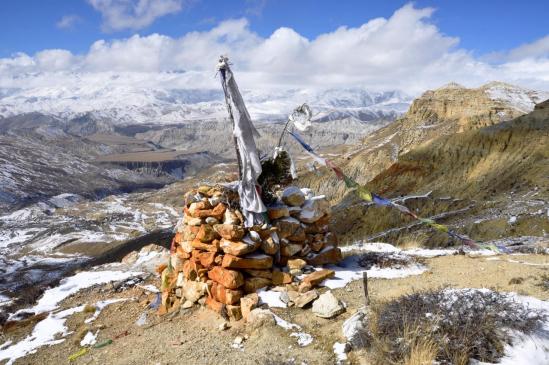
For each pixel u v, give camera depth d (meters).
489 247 7.68
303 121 8.89
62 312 10.55
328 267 9.94
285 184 10.06
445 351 5.54
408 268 9.78
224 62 8.72
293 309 7.91
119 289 11.80
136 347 7.86
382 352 5.78
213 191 9.10
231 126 9.07
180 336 7.91
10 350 8.93
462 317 5.93
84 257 116.56
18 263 106.81
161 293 10.18
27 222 198.12
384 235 43.75
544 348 5.54
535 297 7.30
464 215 47.06
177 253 9.77
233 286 8.18
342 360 6.12
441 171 60.88
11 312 11.59
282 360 6.36
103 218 187.50
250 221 8.71
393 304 6.68
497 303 6.24
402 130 117.06
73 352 8.38
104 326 9.27
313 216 9.87
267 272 8.69
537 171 50.38
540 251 11.16
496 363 5.39
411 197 54.75
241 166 9.12
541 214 37.75
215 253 8.64
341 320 7.27
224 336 7.55
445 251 11.66
